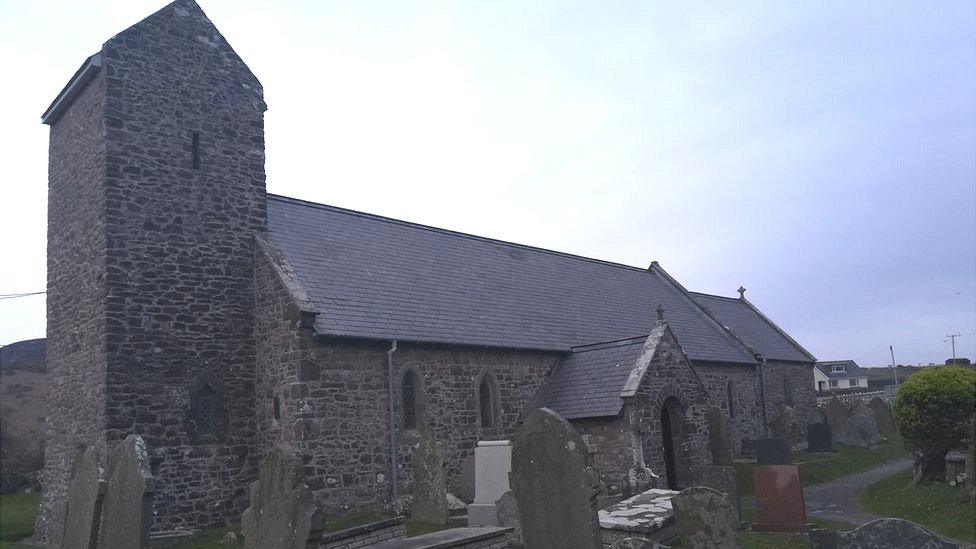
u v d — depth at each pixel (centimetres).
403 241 2597
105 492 1235
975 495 1838
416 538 1317
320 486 1769
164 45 1927
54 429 1916
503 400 2288
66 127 2000
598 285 3366
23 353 6419
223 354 1888
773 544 1558
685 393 2241
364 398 1906
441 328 2177
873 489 2369
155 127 1869
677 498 1258
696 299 4050
